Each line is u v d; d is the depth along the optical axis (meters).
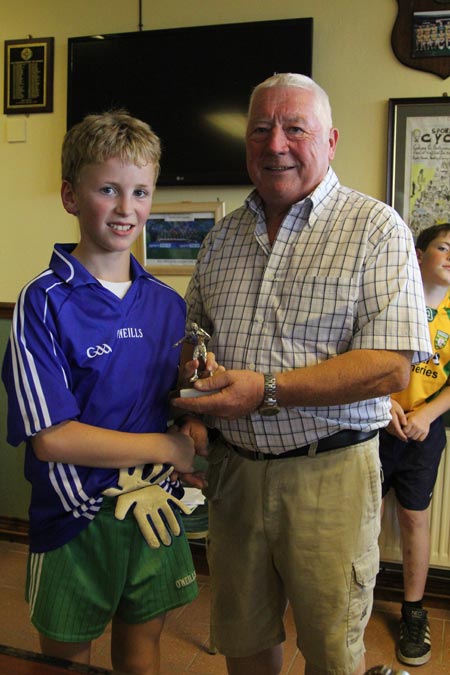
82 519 1.25
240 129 2.63
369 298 1.34
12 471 2.95
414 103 2.47
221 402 1.29
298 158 1.42
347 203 1.44
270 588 1.55
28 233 2.98
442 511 2.47
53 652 1.25
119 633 1.33
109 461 1.21
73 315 1.22
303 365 1.39
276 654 1.64
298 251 1.43
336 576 1.42
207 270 1.61
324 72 2.56
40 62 2.88
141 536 1.27
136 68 2.72
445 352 2.27
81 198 1.24
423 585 2.33
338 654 1.45
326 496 1.42
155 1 2.72
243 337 1.46
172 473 1.35
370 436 1.47
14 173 2.96
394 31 2.47
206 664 2.14
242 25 2.58
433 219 2.50
